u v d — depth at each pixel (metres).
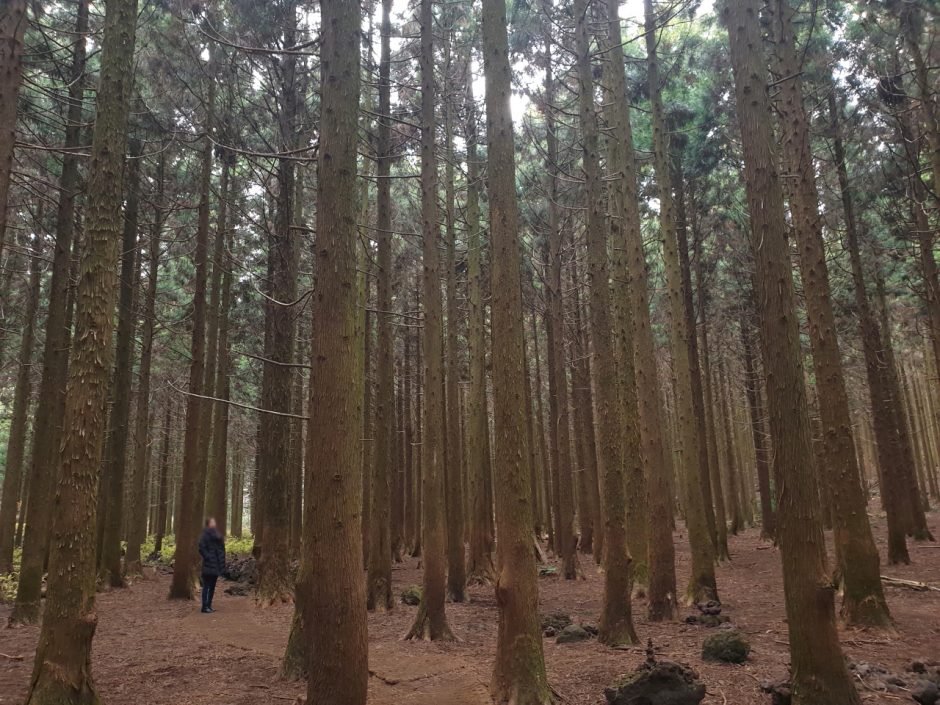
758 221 5.32
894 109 11.04
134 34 6.04
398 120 9.59
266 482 12.12
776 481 5.07
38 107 10.59
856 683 5.75
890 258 15.20
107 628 9.84
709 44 14.10
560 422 15.73
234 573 16.91
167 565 20.44
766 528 19.36
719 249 17.42
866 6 10.57
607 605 7.92
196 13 9.38
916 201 10.66
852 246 14.12
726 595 11.35
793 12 9.16
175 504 32.41
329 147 4.60
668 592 9.29
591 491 17.98
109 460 14.62
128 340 14.44
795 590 4.89
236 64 10.89
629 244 10.16
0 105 7.06
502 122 6.29
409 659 7.53
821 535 4.93
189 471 13.13
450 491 12.01
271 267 14.54
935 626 8.05
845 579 8.14
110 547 14.30
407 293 19.14
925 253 11.72
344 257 4.48
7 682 6.68
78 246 13.20
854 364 21.42
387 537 10.99
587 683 6.18
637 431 9.78
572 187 16.34
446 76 12.59
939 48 11.10
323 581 4.10
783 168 12.45
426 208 9.66
